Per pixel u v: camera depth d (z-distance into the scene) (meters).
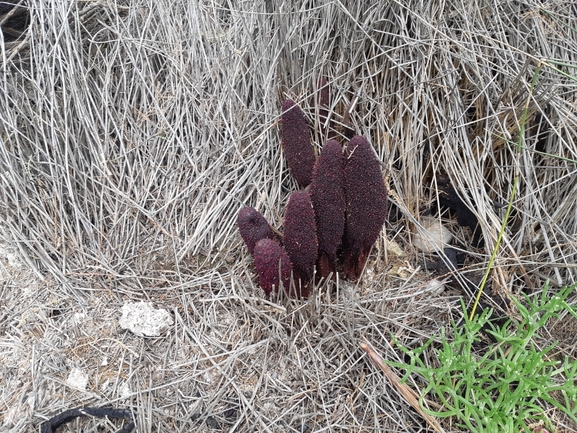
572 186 0.56
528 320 0.44
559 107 0.56
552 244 0.54
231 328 0.50
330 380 0.46
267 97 0.61
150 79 0.66
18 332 0.50
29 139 0.58
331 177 0.47
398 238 0.58
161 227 0.58
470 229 0.59
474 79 0.59
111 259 0.56
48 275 0.54
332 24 0.60
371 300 0.50
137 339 0.49
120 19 0.67
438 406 0.44
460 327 0.51
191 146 0.63
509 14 0.62
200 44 0.65
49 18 0.62
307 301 0.49
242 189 0.59
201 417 0.44
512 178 0.57
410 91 0.59
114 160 0.62
